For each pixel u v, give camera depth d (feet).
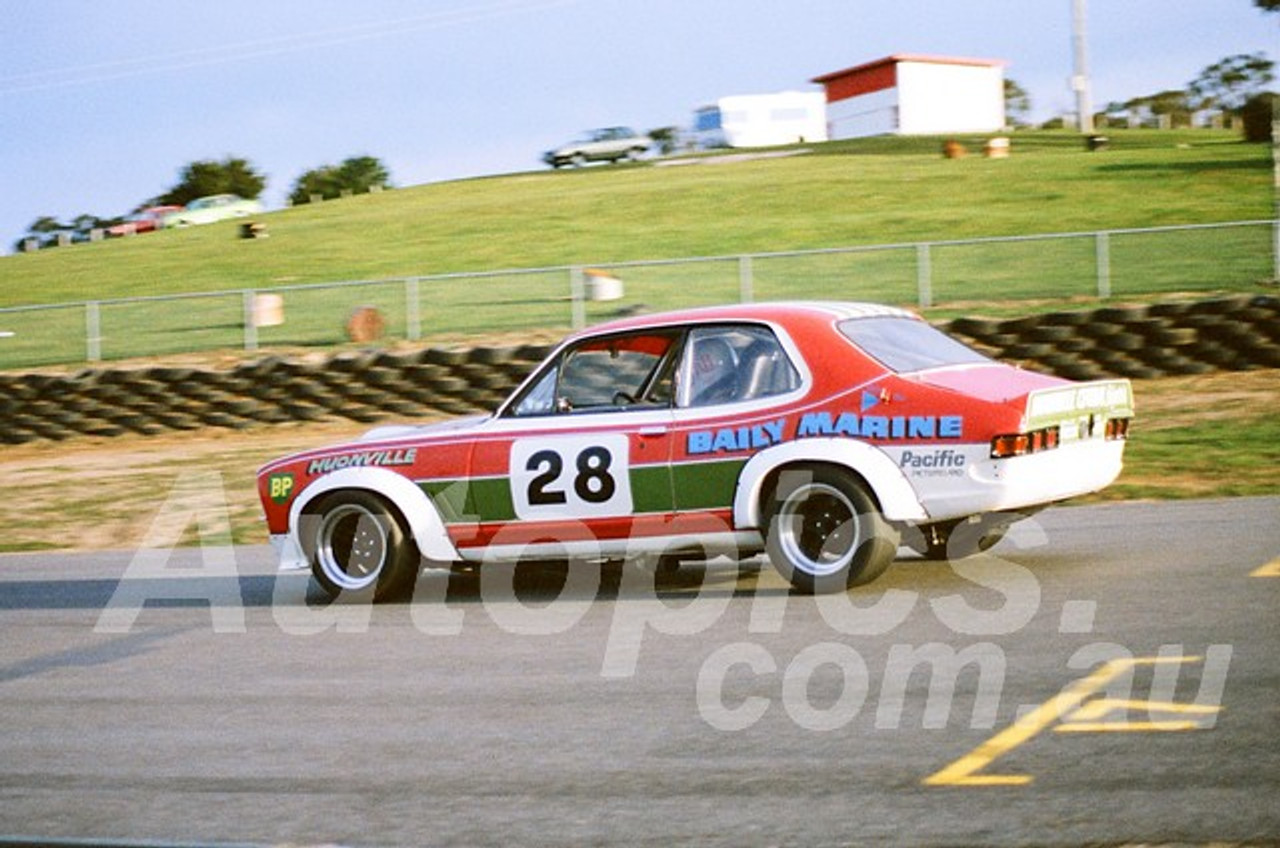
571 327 76.74
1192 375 58.13
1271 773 15.17
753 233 121.39
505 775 17.01
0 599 33.86
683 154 224.33
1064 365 59.41
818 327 27.25
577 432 28.32
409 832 15.19
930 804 14.94
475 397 64.95
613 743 18.10
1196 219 105.91
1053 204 122.62
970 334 60.64
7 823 16.40
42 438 69.56
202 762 18.45
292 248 142.31
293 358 67.82
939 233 112.47
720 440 27.20
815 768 16.48
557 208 151.64
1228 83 333.62
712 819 14.96
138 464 60.49
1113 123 275.80
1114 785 15.12
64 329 93.15
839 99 235.40
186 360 79.25
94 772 18.37
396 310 87.97
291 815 16.02
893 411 26.12
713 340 27.99
